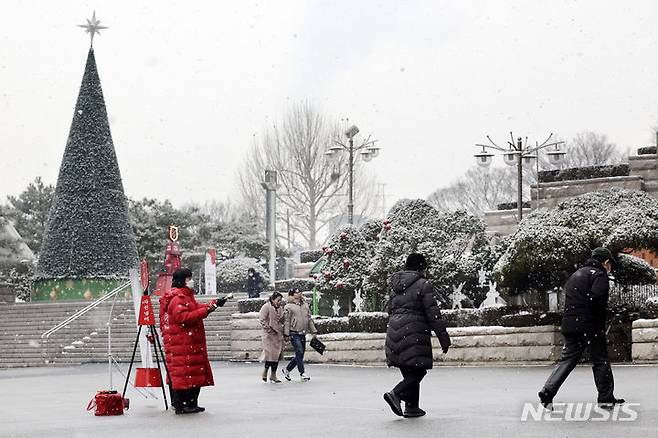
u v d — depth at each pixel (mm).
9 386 21594
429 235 29625
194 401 13328
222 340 34531
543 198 38781
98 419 12977
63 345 37281
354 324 27938
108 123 45312
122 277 43875
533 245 22812
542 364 22781
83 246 43844
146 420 12570
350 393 16531
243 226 61438
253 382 20359
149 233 57594
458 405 13172
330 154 40781
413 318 11453
